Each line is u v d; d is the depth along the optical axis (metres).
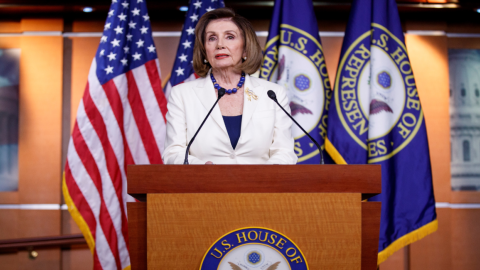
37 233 4.21
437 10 4.32
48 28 4.40
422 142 3.41
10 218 4.23
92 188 3.36
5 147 4.29
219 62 2.32
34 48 4.38
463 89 4.44
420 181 3.34
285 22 3.59
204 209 1.43
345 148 3.35
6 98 4.33
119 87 3.50
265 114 2.23
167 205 1.43
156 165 1.46
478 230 4.30
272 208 1.44
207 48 2.38
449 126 4.39
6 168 4.28
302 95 3.49
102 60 3.52
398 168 3.36
